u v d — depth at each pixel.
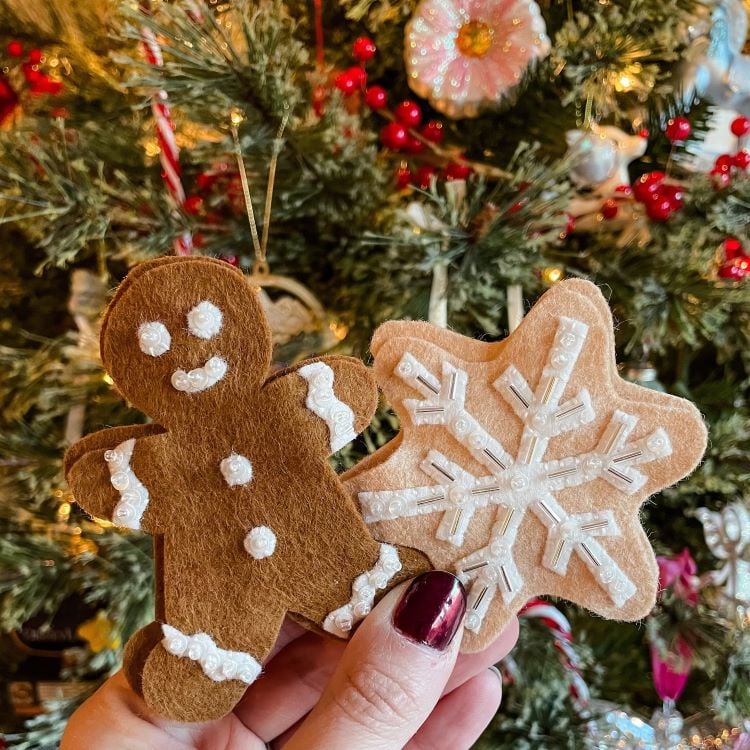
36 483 0.21
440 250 0.20
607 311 0.15
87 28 0.22
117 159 0.22
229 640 0.15
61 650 0.25
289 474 0.15
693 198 0.21
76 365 0.21
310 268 0.23
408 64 0.20
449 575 0.15
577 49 0.20
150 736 0.18
